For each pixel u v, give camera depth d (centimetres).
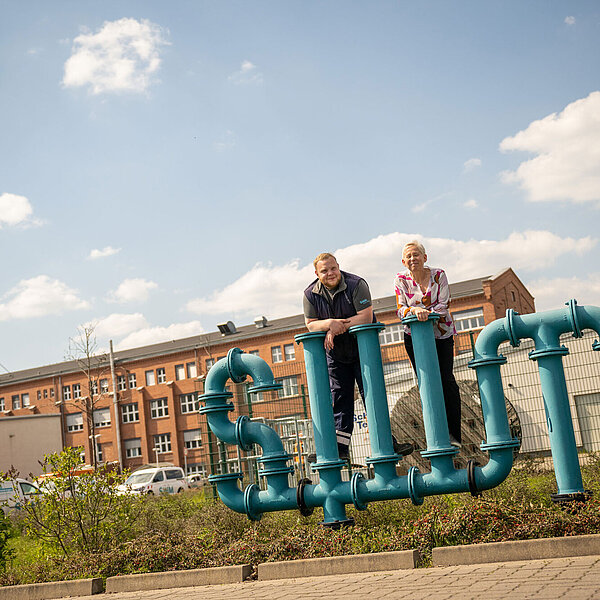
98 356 7006
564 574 478
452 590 473
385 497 705
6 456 3844
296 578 629
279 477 756
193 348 6531
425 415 698
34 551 971
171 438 6519
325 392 736
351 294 743
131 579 700
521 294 5969
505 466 678
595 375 1266
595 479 908
